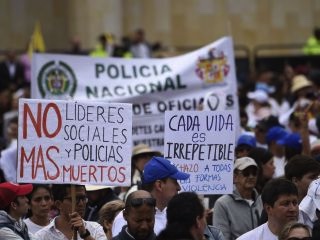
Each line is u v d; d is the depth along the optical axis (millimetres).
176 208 12398
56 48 39250
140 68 20547
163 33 39094
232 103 20406
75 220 14297
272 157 17938
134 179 18359
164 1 39094
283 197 13969
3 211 14477
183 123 15961
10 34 39312
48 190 15820
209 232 14656
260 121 21562
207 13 39156
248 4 39281
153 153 18328
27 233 14664
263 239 14141
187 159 15969
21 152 14531
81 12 38344
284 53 38688
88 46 38219
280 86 31141
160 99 20375
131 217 13422
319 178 15039
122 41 35312
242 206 16438
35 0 39469
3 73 33719
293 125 21422
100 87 20438
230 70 20500
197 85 20438
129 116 14836
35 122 14570
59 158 14617
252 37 39281
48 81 20344
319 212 14688
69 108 14656
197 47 38938
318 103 23250
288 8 39500
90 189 17156
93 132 14742
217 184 15992
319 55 36062
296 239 12953
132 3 39094
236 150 18156
